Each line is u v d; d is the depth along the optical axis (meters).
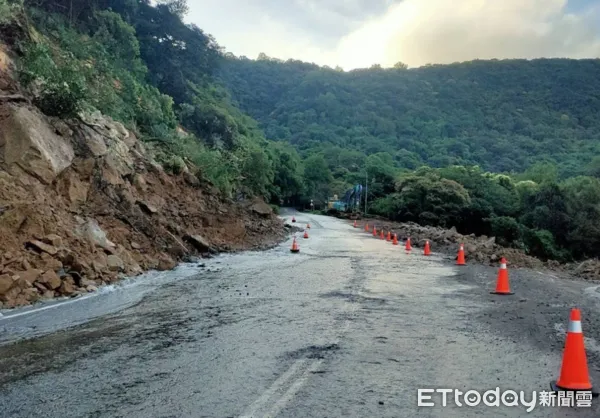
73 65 21.09
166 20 54.00
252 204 36.53
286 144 122.81
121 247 14.04
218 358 6.09
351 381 5.31
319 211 87.00
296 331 7.46
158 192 21.06
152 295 10.59
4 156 12.98
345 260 18.78
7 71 15.84
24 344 6.76
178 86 51.19
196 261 17.17
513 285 13.27
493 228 57.69
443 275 14.93
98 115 20.98
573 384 5.17
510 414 4.58
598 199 59.59
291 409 4.54
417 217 64.56
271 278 13.28
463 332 7.68
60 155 14.57
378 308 9.38
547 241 55.16
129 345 6.69
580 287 14.35
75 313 8.77
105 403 4.67
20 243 10.68
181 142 30.59
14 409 4.54
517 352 6.64
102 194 15.96
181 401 4.72
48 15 28.56
